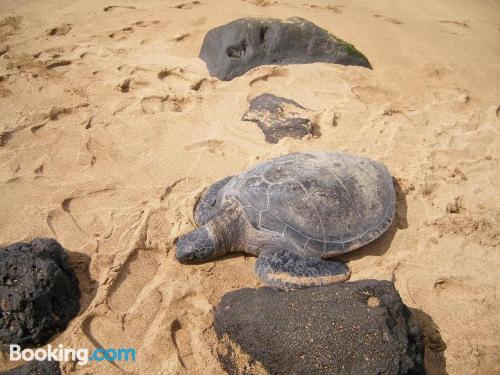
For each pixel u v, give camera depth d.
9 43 3.26
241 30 2.99
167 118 2.54
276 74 3.00
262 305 1.39
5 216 1.86
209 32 3.17
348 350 1.21
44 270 1.44
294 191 1.64
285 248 1.62
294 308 1.34
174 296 1.60
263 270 1.58
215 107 2.65
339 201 1.67
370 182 1.80
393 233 1.88
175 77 2.97
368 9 4.54
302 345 1.24
